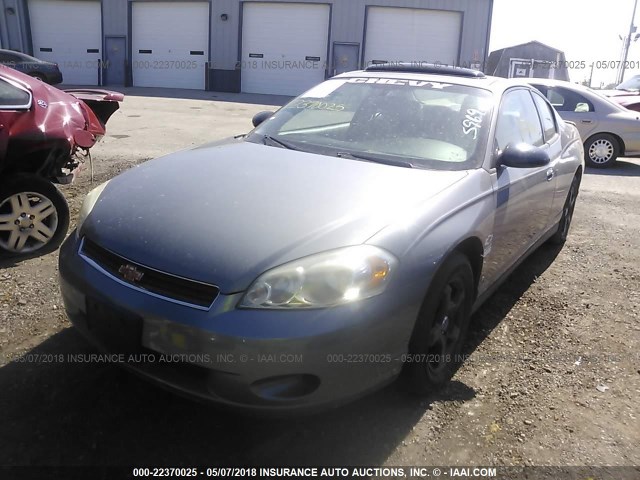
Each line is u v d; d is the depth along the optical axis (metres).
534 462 2.56
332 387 2.34
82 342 3.30
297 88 25.44
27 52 26.73
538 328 3.81
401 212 2.65
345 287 2.31
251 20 25.02
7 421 2.63
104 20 25.95
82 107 5.09
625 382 3.21
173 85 26.23
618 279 4.75
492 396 3.03
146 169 3.23
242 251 2.37
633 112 10.53
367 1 24.19
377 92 3.90
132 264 2.47
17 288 3.89
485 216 3.08
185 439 2.60
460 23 24.33
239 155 3.33
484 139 3.40
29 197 4.41
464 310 3.13
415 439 2.67
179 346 2.31
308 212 2.58
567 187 4.97
